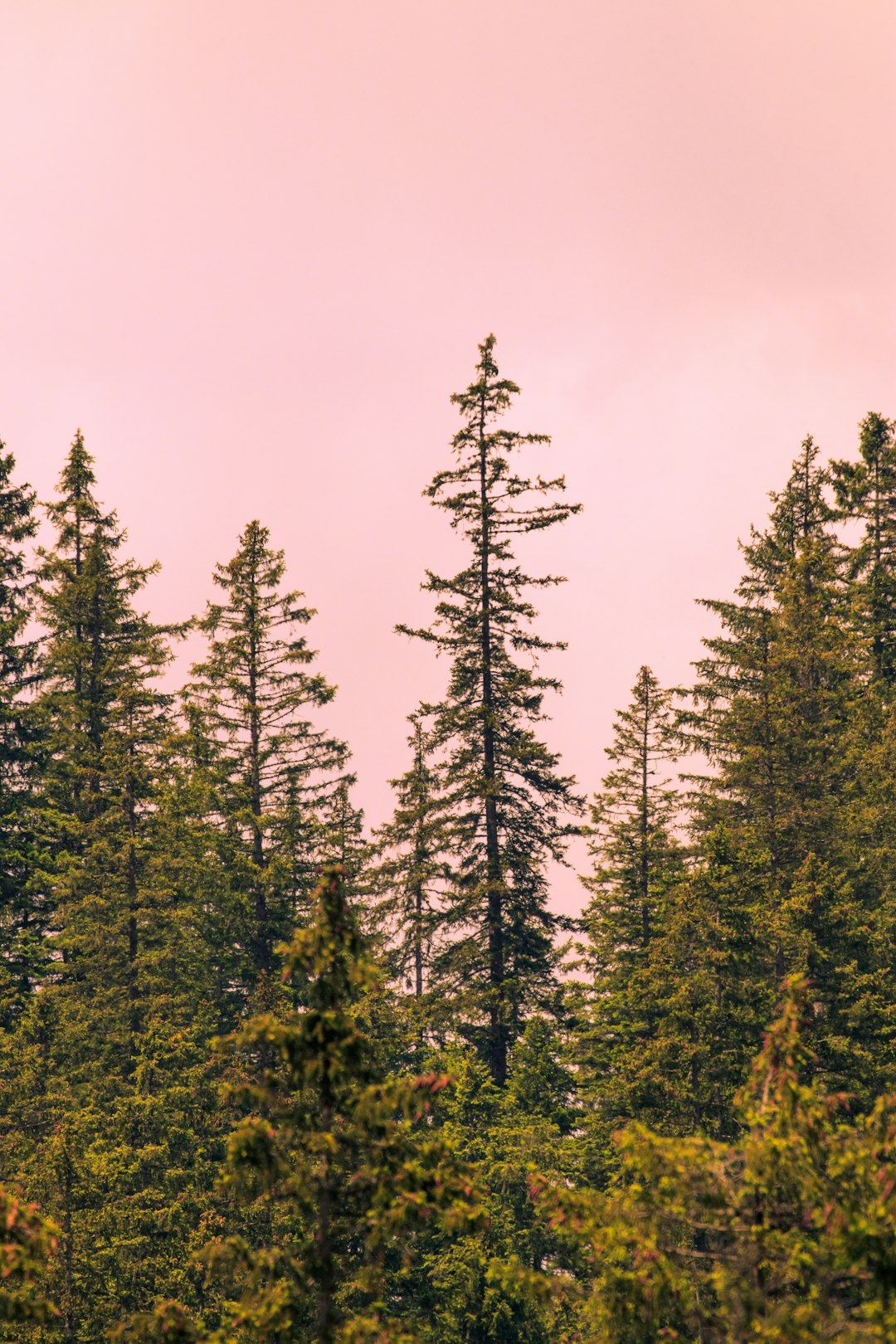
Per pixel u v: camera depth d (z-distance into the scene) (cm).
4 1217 943
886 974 2320
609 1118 2392
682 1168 988
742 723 2852
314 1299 1277
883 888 2652
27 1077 2169
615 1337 996
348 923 1062
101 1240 1842
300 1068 1019
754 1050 2022
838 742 2966
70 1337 1667
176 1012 2594
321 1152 1027
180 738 2955
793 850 2652
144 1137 2191
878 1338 855
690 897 2200
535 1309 2080
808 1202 949
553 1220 1049
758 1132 1038
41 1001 2309
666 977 2189
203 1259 1722
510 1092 2641
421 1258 2145
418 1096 1017
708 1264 1091
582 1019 2911
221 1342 985
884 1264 887
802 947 2211
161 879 2831
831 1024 2228
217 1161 2180
